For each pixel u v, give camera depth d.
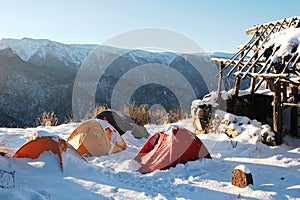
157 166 6.69
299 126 10.32
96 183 5.62
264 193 5.09
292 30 9.12
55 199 4.64
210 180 5.91
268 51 9.30
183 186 5.57
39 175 5.82
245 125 9.54
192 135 7.20
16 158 6.44
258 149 8.19
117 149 8.31
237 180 5.56
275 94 8.77
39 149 6.54
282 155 7.64
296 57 8.05
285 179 5.86
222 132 9.84
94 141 8.06
